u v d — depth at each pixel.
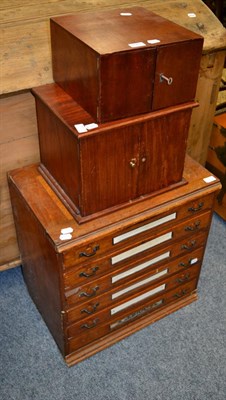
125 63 1.02
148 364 1.53
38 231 1.29
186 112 1.21
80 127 1.08
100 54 0.97
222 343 1.60
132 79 1.06
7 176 1.46
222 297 1.78
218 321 1.68
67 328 1.40
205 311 1.72
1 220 1.60
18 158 1.48
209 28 1.63
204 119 1.83
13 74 1.31
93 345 1.54
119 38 1.07
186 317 1.69
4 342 1.58
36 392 1.44
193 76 1.15
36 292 1.61
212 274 1.87
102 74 1.01
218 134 1.96
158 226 1.36
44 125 1.30
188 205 1.38
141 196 1.32
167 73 1.10
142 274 1.46
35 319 1.67
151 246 1.40
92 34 1.09
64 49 1.16
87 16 1.23
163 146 1.25
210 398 1.43
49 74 1.34
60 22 1.17
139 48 1.02
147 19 1.23
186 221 1.43
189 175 1.44
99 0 1.58
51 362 1.52
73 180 1.21
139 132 1.16
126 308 1.52
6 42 1.37
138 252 1.38
